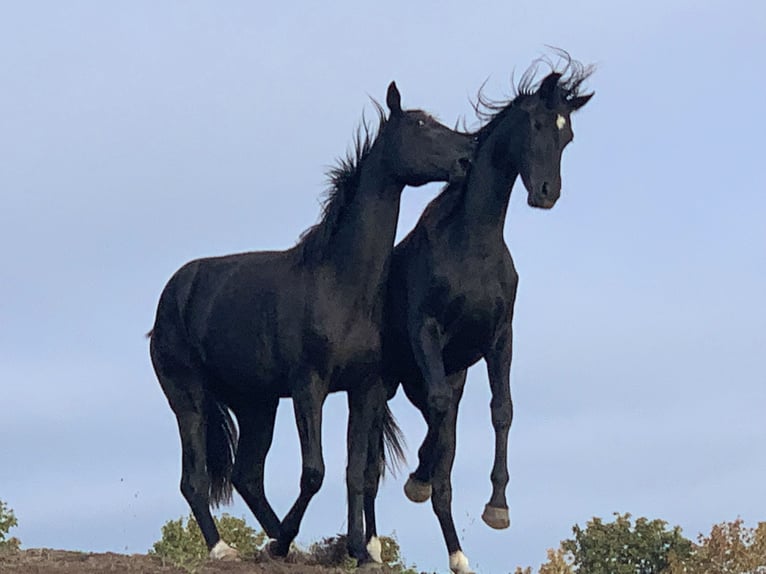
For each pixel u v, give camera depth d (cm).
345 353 1183
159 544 1739
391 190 1189
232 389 1273
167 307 1298
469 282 1170
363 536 1195
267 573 1145
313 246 1204
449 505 1216
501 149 1177
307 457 1180
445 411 1162
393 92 1197
